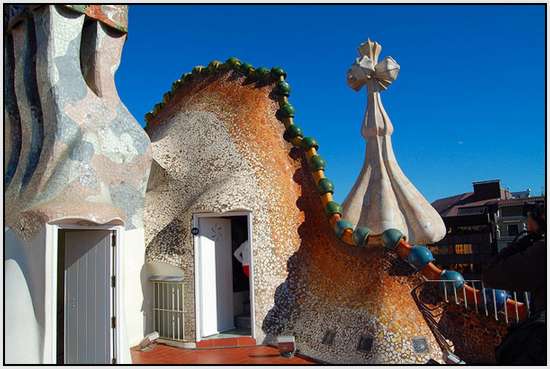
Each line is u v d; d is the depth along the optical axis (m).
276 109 11.17
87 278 7.54
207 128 10.93
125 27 9.35
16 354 6.52
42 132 8.36
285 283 9.05
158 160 10.91
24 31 8.84
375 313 7.50
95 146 8.13
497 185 42.06
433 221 11.52
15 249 7.10
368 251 8.50
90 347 7.32
